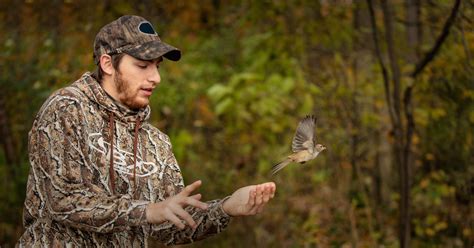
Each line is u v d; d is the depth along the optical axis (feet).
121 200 9.46
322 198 23.85
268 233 23.81
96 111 10.05
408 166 20.11
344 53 24.14
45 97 24.52
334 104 23.73
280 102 25.96
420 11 21.81
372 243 22.70
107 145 10.03
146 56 10.09
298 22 24.81
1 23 27.07
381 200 23.75
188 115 27.45
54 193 9.67
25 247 9.93
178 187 10.66
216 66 28.32
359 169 23.17
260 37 25.82
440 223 21.83
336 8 24.12
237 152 26.35
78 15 27.50
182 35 29.43
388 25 20.02
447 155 22.53
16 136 24.95
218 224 10.42
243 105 26.17
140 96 10.25
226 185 25.09
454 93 21.63
